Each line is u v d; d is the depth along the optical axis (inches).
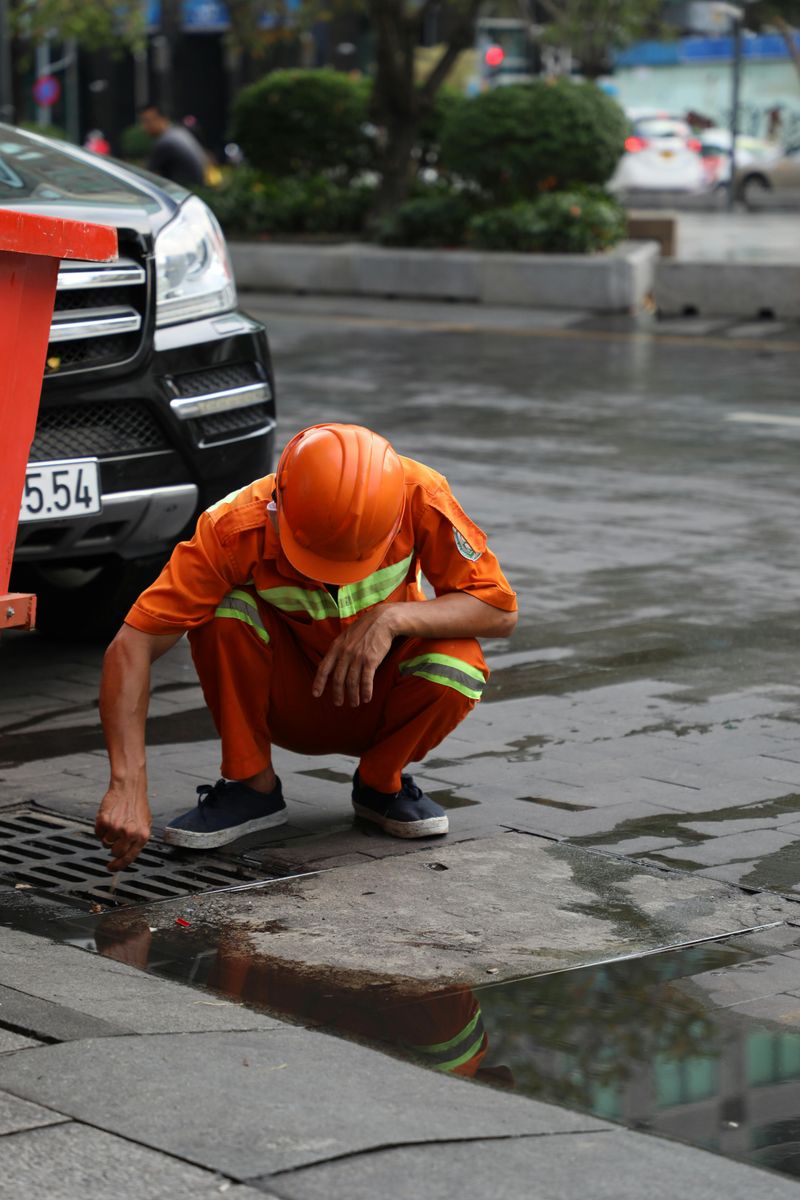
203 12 2443.4
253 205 1013.2
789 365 658.8
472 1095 133.6
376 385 608.1
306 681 199.2
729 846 200.1
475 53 1893.5
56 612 304.7
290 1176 117.0
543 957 166.7
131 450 273.4
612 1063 143.5
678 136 1855.3
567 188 925.8
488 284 872.9
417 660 195.8
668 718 254.1
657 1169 122.1
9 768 231.6
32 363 143.3
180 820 199.5
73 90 2588.6
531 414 545.6
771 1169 125.6
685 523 393.7
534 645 295.1
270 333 766.5
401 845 200.1
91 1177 115.8
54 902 182.1
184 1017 147.4
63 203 270.5
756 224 1414.9
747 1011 154.6
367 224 1013.8
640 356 687.1
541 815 211.2
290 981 160.2
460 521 193.5
